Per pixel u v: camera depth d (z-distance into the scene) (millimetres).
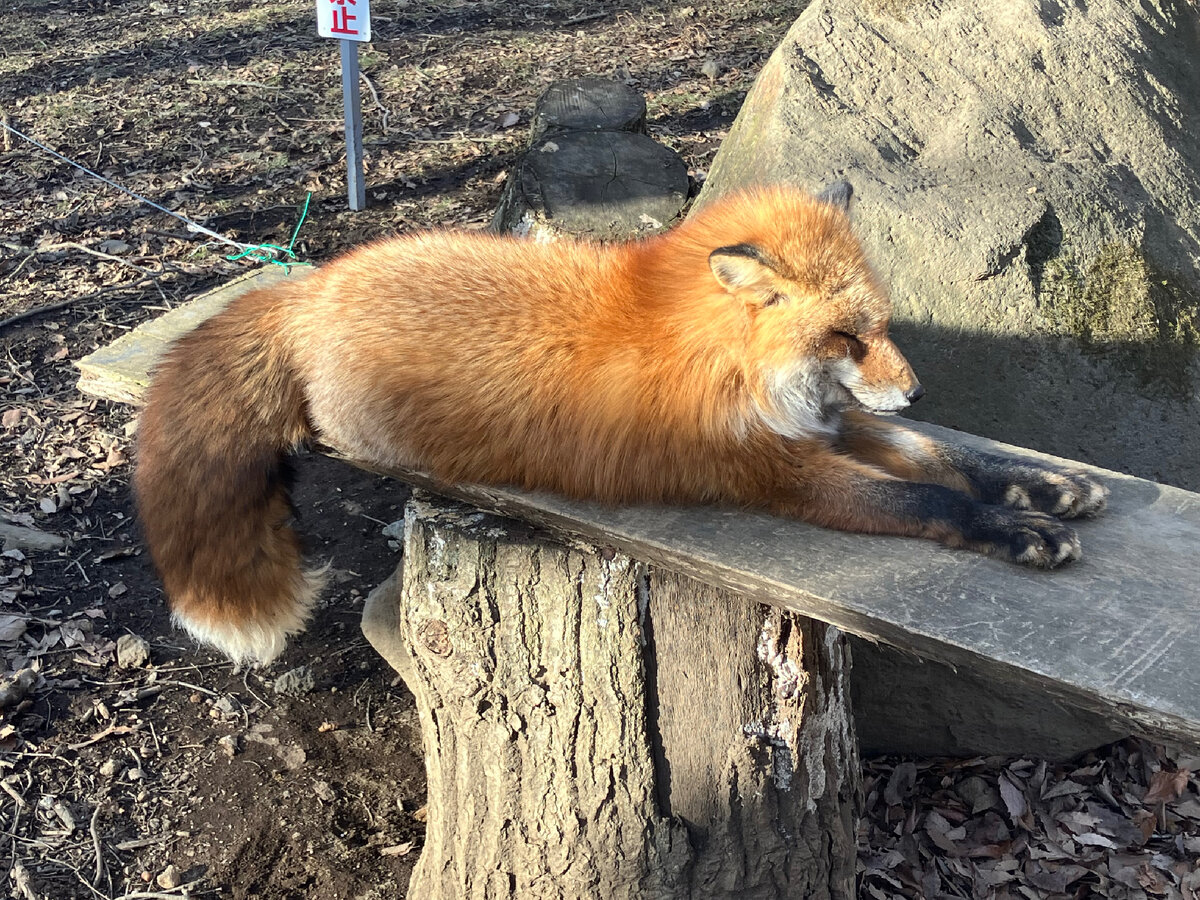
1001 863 1290
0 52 3424
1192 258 1474
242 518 1122
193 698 1442
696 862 1079
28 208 2518
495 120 2957
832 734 1116
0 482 1759
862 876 1280
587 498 1011
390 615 1358
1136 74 1639
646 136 1864
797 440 986
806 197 1026
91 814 1283
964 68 1592
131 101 3076
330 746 1397
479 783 1107
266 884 1237
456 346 1021
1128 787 1362
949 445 1063
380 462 1079
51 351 2049
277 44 3496
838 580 880
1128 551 912
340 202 2562
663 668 1038
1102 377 1385
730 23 3600
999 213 1382
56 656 1476
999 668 789
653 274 1022
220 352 1125
